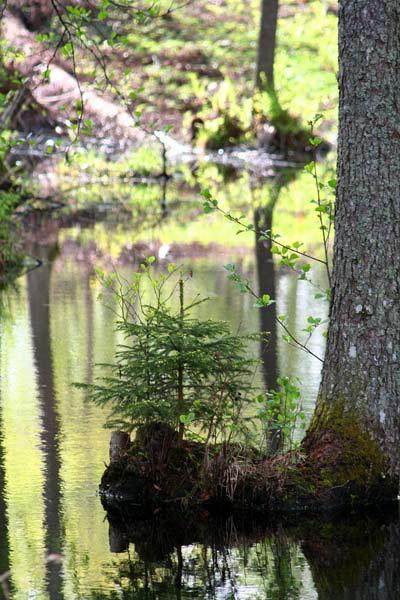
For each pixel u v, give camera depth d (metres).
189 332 8.65
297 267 18.38
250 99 35.19
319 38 41.34
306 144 34.69
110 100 32.91
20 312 14.99
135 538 7.93
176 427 8.95
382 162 8.36
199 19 43.50
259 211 24.66
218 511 8.51
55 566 7.39
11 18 27.38
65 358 12.60
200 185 29.28
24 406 10.82
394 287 8.48
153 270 17.94
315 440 8.74
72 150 30.84
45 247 20.22
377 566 7.47
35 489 8.72
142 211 25.11
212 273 17.72
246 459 8.64
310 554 7.70
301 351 12.85
